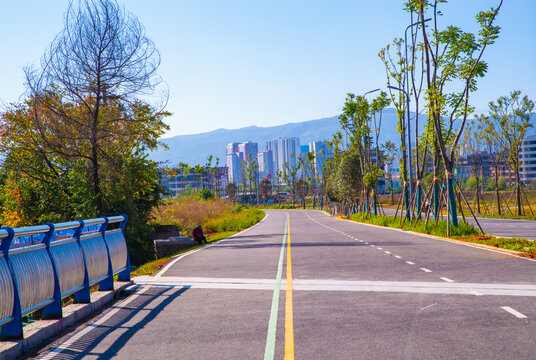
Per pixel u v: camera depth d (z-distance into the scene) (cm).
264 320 713
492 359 491
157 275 1288
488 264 1220
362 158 4903
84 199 2416
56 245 789
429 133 2402
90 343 639
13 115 2506
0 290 584
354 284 997
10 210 2622
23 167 2572
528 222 3725
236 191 19638
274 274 1208
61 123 2452
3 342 606
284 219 6925
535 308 715
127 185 2559
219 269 1367
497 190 5100
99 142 2495
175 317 769
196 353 564
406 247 1764
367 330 627
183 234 4319
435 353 519
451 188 2177
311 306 799
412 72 2614
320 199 12512
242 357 538
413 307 756
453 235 2122
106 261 1001
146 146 2755
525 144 18788
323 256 1598
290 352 547
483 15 2075
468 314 693
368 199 4797
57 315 750
